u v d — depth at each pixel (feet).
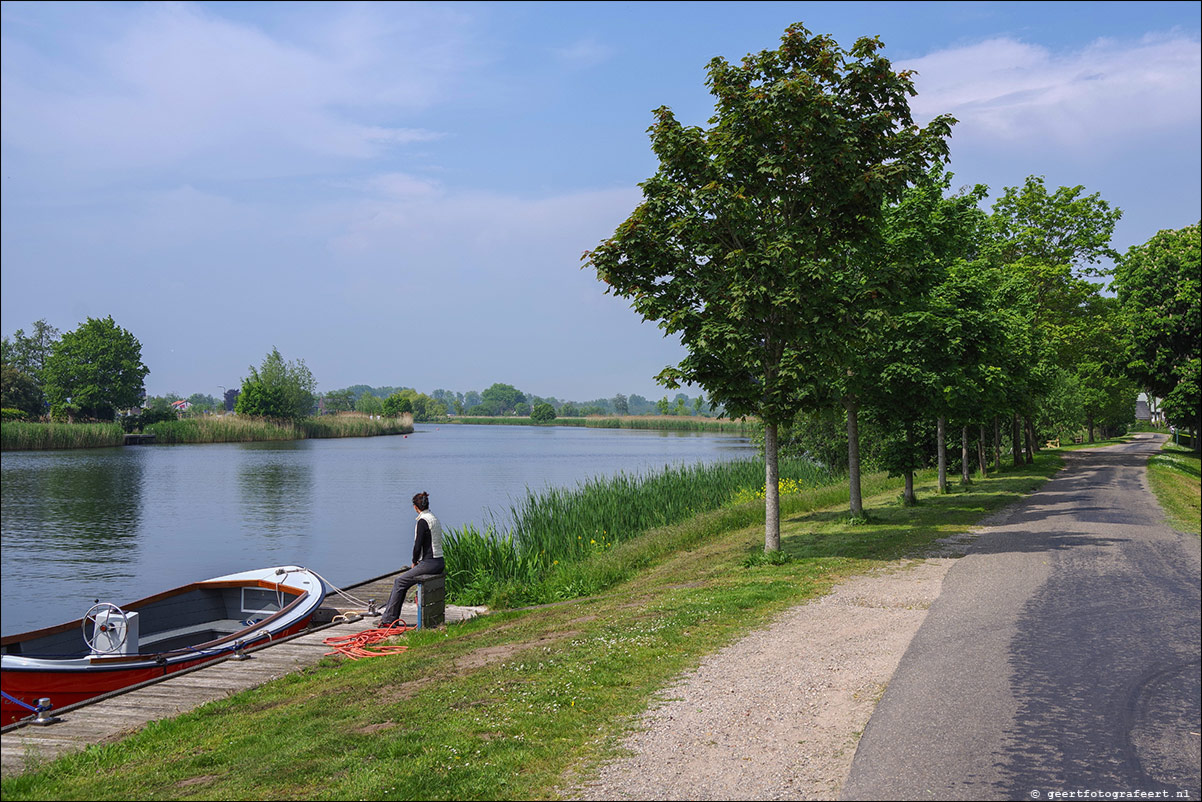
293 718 25.13
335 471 180.65
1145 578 40.73
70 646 37.91
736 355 47.16
